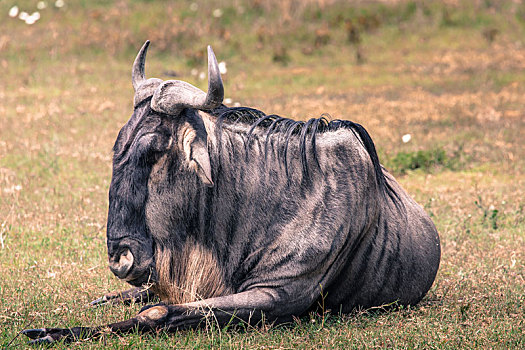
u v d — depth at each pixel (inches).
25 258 858.1
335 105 2082.9
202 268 631.8
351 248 664.4
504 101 2167.8
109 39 2965.1
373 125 1813.5
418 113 1971.0
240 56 2970.0
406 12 3472.0
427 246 732.7
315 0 3479.3
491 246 940.0
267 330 614.2
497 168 1448.1
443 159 1494.8
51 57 2812.5
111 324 587.8
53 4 3366.1
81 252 876.0
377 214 680.4
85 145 1569.9
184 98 579.5
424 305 730.8
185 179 605.0
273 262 629.0
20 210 1082.7
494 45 3137.3
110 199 608.7
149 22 3196.4
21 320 643.5
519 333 632.4
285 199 635.5
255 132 648.4
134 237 603.2
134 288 739.4
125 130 612.1
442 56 2972.4
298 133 657.0
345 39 3198.8
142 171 595.2
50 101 2135.8
